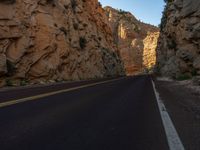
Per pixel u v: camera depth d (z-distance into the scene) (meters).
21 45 33.00
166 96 17.77
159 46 95.12
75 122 8.37
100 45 84.50
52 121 8.41
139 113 10.38
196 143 6.08
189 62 40.06
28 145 5.72
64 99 14.55
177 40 47.97
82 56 58.56
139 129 7.54
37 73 35.75
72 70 49.81
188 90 22.83
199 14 37.03
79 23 65.62
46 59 38.62
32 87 25.12
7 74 29.80
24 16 35.38
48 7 45.38
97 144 5.90
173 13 54.09
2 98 14.36
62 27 48.09
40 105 11.84
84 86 26.55
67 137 6.48
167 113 10.41
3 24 30.88
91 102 13.58
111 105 12.59
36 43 36.75
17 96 15.55
